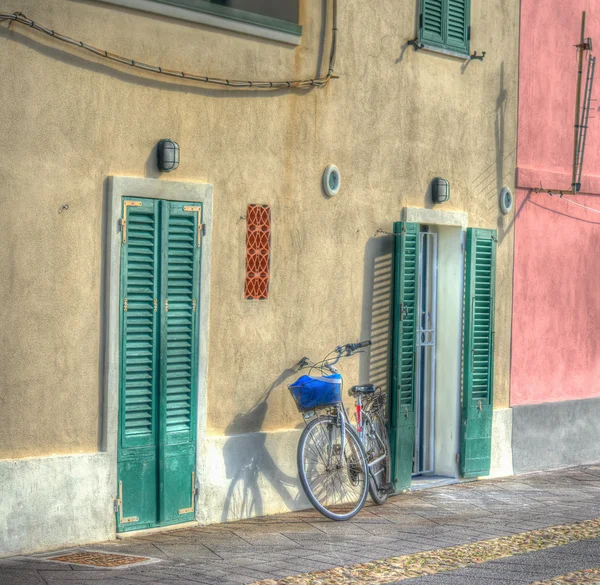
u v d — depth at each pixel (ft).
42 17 33.65
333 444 41.60
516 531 39.06
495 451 51.55
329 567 32.83
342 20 43.42
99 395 35.55
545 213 54.34
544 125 54.19
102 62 35.24
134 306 36.45
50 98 33.88
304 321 42.37
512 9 52.03
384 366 45.73
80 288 34.91
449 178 48.80
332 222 43.27
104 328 35.63
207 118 38.55
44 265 33.94
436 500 45.09
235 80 39.37
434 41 47.52
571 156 55.88
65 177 34.37
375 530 38.73
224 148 39.17
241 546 35.47
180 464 37.96
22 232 33.35
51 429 34.27
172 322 37.60
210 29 38.52
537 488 48.75
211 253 38.83
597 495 47.42
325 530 38.47
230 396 39.83
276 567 32.63
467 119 49.67
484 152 50.67
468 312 49.24
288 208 41.55
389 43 45.52
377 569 32.73
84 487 34.96
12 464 33.06
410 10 46.52
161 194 36.99
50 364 34.19
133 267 36.40
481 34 50.34
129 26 35.99
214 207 38.93
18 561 32.42
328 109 42.91
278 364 41.50
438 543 36.73
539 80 53.72
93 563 32.37
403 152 46.32
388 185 45.68
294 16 41.88
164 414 37.32
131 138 36.22
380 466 44.01
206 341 38.63
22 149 33.27
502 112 51.65
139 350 36.68
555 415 54.70
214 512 39.06
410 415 46.32
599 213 57.67
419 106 47.09
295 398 40.68
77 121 34.65
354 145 44.09
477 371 49.96
